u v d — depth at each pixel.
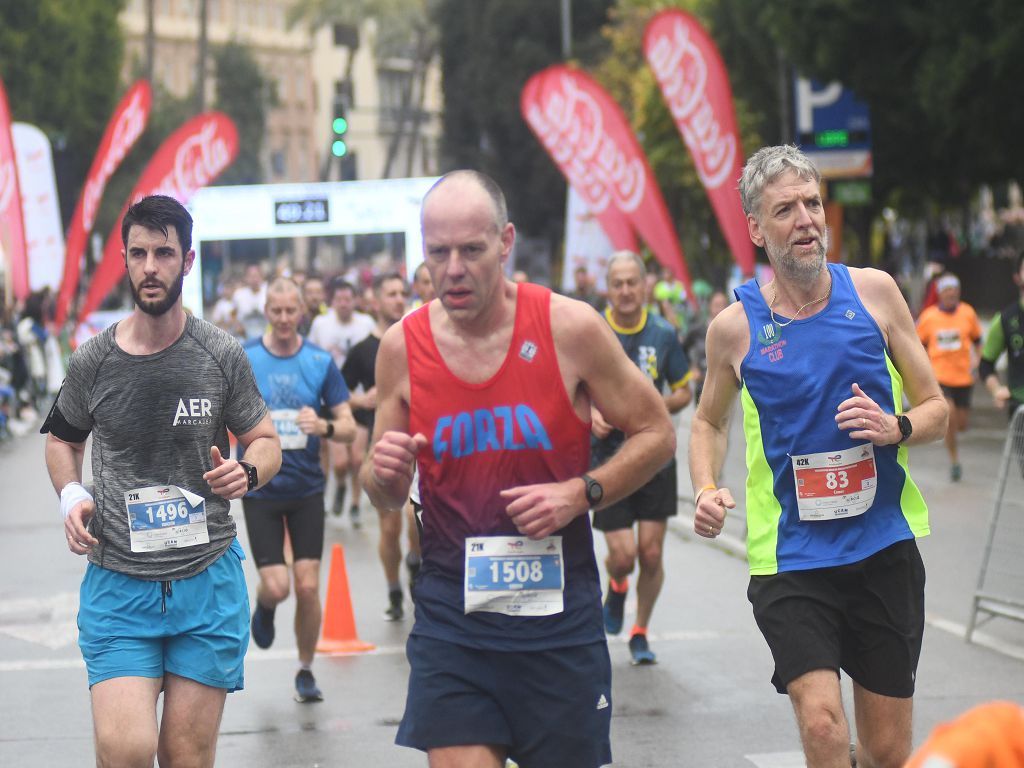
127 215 7.11
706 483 7.35
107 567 7.08
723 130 29.77
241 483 7.04
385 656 12.80
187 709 7.02
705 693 11.30
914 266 69.75
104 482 7.14
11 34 74.75
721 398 7.50
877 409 6.86
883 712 7.00
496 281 6.11
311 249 96.25
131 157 85.69
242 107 116.12
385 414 6.45
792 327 7.17
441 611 6.22
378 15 101.69
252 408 7.39
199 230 39.56
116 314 49.59
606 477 6.19
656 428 6.33
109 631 7.01
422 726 6.12
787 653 6.84
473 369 6.21
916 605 7.07
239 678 7.27
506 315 6.23
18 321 41.25
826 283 7.23
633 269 12.62
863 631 7.02
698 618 14.09
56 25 76.25
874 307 7.22
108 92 81.62
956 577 15.65
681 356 12.81
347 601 13.30
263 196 39.56
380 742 10.17
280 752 9.94
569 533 6.30
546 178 89.81
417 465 6.41
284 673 12.18
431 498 6.31
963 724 3.03
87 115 79.19
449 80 97.44
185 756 7.01
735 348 7.33
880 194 48.44
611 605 12.71
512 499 6.17
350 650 13.02
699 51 29.48
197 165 39.59
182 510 7.14
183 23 132.25
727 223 29.84
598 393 6.27
